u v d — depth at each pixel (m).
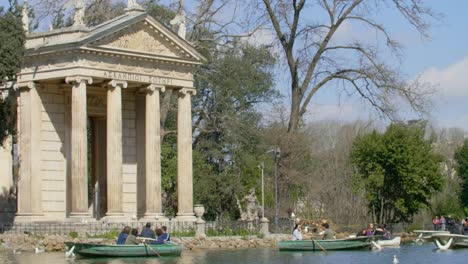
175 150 124.62
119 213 91.94
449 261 75.06
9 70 84.44
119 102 91.81
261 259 74.56
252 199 109.00
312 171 134.12
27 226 88.25
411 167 132.75
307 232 97.06
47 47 89.62
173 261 71.31
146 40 94.12
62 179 94.81
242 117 128.38
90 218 89.50
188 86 98.50
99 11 114.81
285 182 124.56
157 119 95.69
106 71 90.81
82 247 72.69
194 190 121.81
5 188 96.50
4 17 85.00
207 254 80.19
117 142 91.75
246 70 127.62
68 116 95.44
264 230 100.00
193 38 118.94
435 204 166.50
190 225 95.81
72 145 89.12
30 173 92.00
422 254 83.38
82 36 89.19
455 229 135.00
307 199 133.50
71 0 91.88
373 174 133.50
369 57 113.31
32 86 91.94
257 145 127.25
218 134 129.12
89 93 97.38
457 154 174.25
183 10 110.25
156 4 122.25
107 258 72.50
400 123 117.19
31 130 92.19
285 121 133.62
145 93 98.19
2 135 93.19
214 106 127.38
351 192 135.00
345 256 79.25
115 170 91.81
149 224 79.75
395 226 130.75
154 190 95.56
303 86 116.62
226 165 127.81
